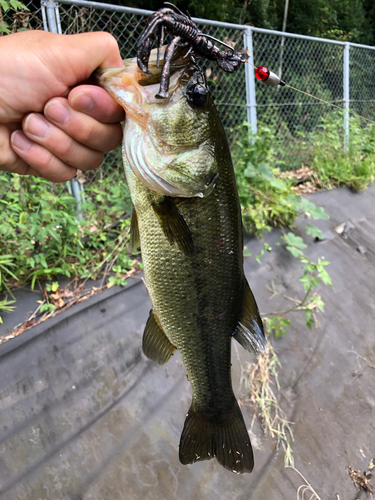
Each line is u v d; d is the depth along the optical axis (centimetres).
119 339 56
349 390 62
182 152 25
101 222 73
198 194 26
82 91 23
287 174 120
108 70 24
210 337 31
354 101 143
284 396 58
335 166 118
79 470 43
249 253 77
